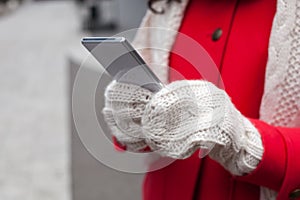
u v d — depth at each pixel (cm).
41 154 318
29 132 371
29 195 257
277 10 73
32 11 1731
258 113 79
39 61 723
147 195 98
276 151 70
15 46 902
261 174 71
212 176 83
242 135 69
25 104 466
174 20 91
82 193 252
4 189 265
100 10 1073
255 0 80
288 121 73
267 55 76
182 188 86
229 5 83
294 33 70
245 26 80
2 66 701
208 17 86
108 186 257
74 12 1591
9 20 1432
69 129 371
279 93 73
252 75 78
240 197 81
